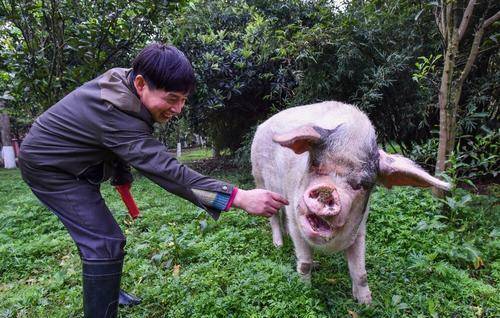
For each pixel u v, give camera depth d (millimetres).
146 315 3057
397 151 7684
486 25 4250
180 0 5555
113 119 2264
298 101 6840
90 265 2488
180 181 2256
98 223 2527
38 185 2527
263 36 7594
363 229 2953
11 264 4148
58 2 5184
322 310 2912
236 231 4512
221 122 10539
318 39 6039
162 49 2289
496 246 3721
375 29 6082
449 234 3814
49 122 2422
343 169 2340
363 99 5965
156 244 4262
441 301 3041
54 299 3406
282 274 3217
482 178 6699
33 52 5258
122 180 2990
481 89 5535
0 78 5711
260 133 3867
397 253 3727
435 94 5758
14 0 5082
